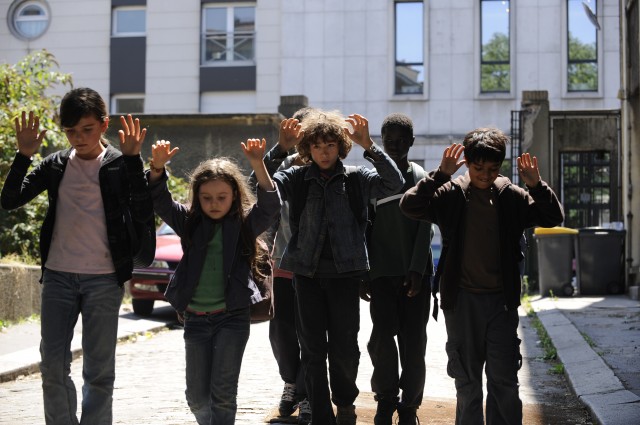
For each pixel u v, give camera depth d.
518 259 5.86
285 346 7.40
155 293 15.63
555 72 31.56
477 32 31.83
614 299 18.09
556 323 13.62
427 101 31.97
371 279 6.80
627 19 19.61
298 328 6.44
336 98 32.47
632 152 19.45
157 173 5.74
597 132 24.09
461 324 5.87
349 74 32.41
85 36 34.66
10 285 13.63
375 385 6.84
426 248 6.70
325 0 32.56
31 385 9.61
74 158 5.82
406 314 6.83
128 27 34.66
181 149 24.39
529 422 7.52
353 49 32.41
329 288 6.35
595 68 31.50
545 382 9.51
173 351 12.12
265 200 5.83
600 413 7.34
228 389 5.70
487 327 5.84
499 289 5.84
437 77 31.95
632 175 19.41
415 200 5.87
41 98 18.47
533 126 23.38
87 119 5.64
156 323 14.91
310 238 6.32
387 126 6.93
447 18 31.95
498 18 31.84
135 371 10.34
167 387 9.21
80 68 34.69
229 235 5.78
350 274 6.34
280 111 27.16
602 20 31.31
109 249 5.75
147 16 34.34
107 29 34.53
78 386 9.51
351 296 6.37
